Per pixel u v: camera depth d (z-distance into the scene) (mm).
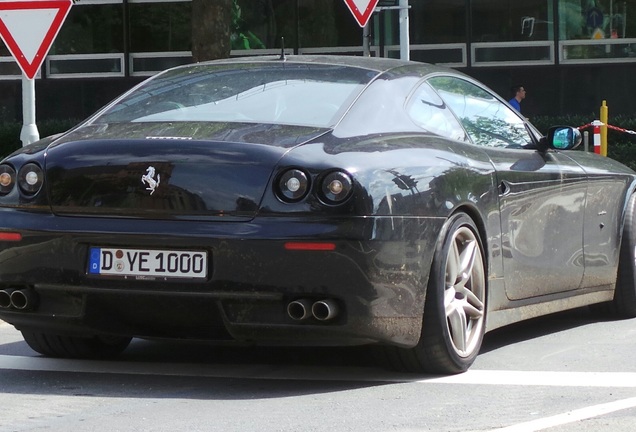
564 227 12672
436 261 10250
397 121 10734
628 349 12188
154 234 9656
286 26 38094
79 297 9992
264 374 10836
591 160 13766
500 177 11422
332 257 9422
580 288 13195
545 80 37156
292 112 10438
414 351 10430
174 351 12109
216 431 8562
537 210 12102
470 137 11641
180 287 9625
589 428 8578
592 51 37000
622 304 14281
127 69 38688
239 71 11445
